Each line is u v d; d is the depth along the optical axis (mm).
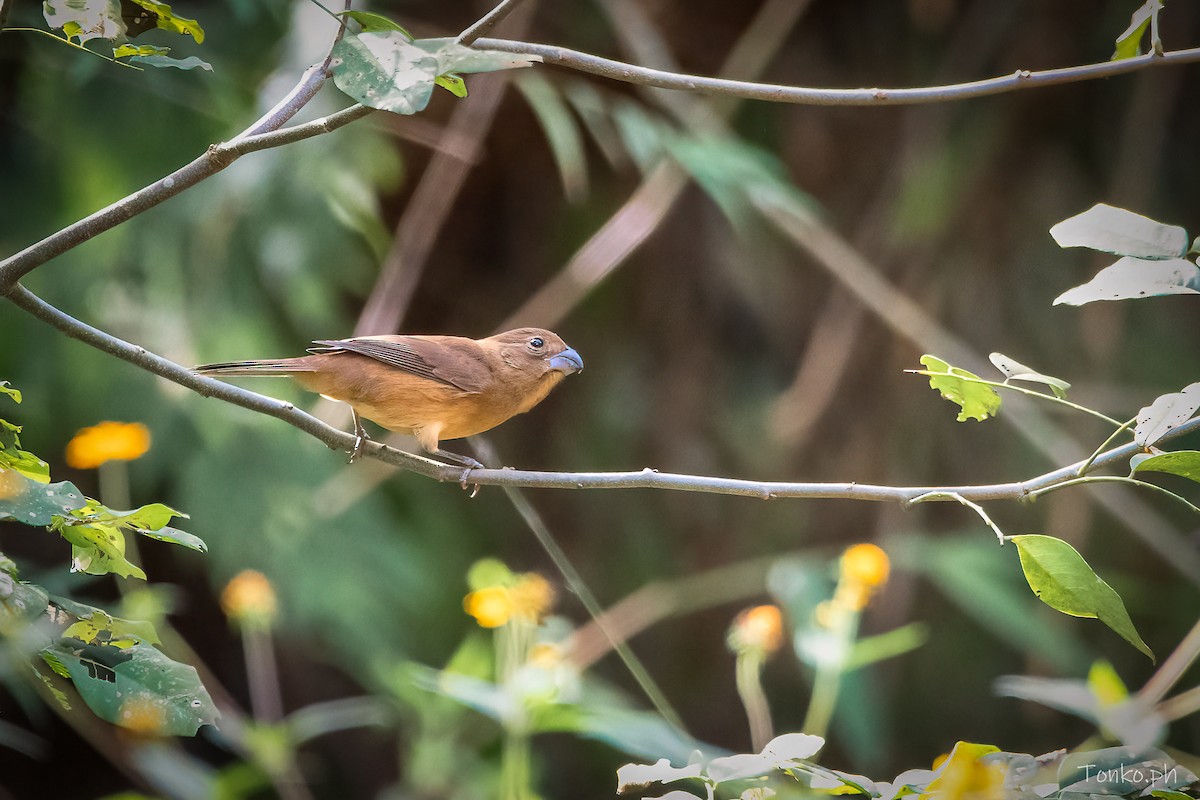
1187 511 13719
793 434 13188
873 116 13977
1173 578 14109
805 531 14062
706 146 11906
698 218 14438
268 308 11266
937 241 13562
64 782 13453
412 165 12719
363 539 11359
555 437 14664
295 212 10836
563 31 13000
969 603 12508
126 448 6789
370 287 12594
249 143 4590
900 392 13820
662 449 14500
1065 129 13812
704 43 13703
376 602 11211
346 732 14258
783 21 12930
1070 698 4957
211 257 10836
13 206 11109
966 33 13453
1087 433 13289
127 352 5199
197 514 10727
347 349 7703
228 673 13898
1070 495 13266
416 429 7887
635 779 4465
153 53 4633
